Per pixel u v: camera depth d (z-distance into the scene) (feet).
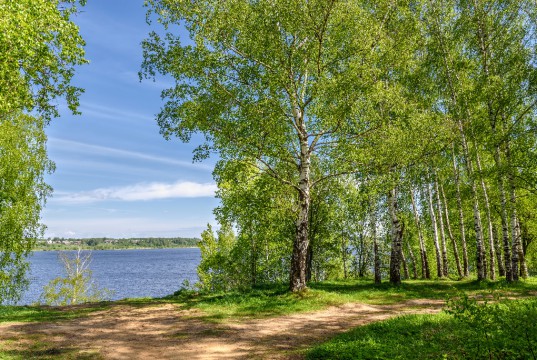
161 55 54.60
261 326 40.24
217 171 58.23
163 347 32.04
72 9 43.21
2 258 77.82
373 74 52.95
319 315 45.96
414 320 35.29
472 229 124.16
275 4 49.01
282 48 51.26
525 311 19.62
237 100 54.49
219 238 109.29
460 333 22.65
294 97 53.36
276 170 66.49
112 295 195.93
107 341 33.88
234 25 50.80
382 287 69.87
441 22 79.66
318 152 60.34
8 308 54.90
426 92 79.97
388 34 60.54
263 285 78.64
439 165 95.91
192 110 54.13
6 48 35.01
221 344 33.01
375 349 26.66
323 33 51.44
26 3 34.12
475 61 77.82
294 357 28.53
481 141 74.18
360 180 70.64
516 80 67.05
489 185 92.79
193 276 321.32
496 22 72.79
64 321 43.34
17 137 81.35
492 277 80.12
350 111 51.60
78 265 114.73
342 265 129.90
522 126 68.44
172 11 51.49
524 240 121.29
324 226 94.89
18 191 79.66
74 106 48.19
